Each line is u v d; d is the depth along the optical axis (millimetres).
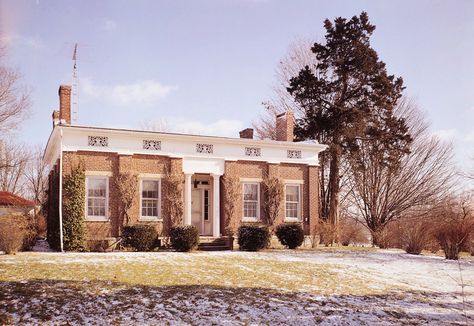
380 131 35219
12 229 20391
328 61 36188
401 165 40531
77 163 23109
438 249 25641
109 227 23562
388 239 29844
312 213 28562
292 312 11344
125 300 11352
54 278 13367
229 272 16094
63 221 22531
